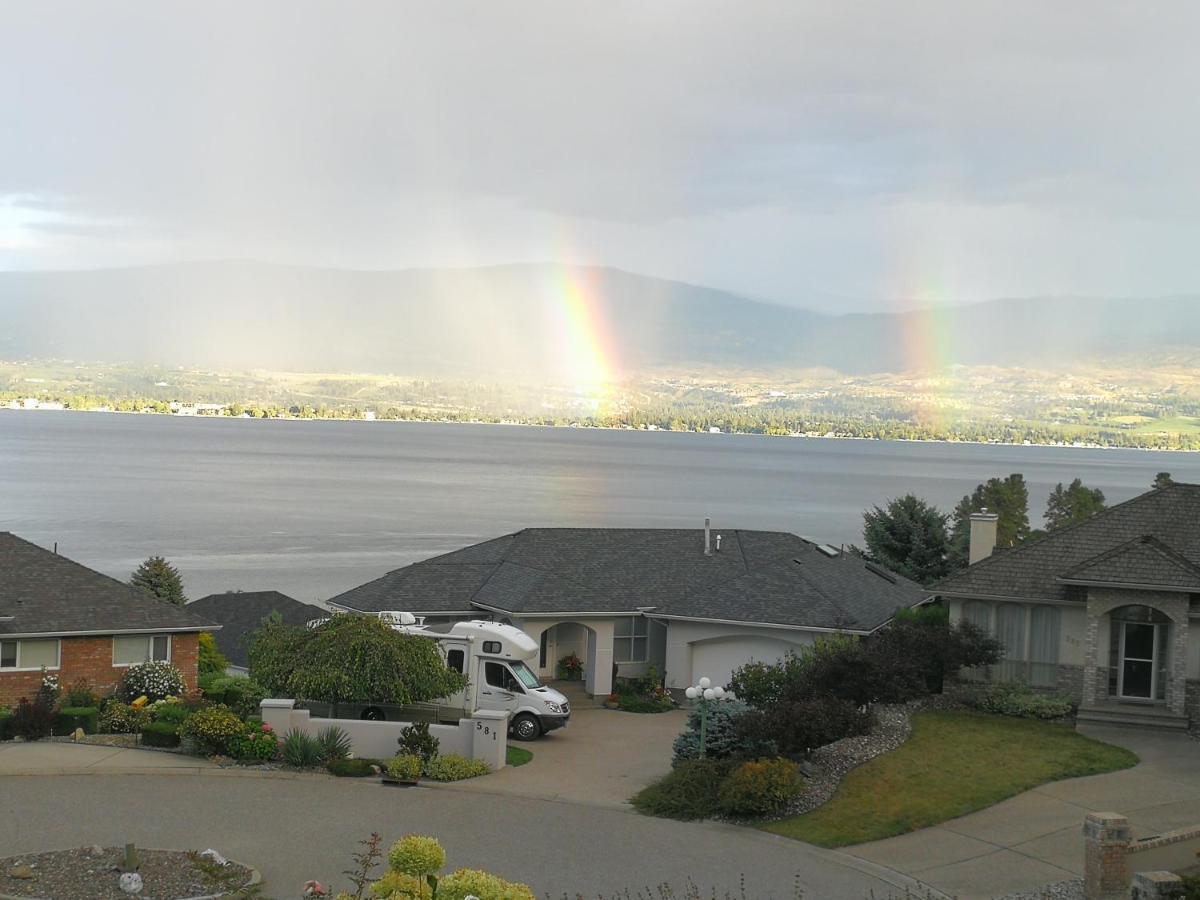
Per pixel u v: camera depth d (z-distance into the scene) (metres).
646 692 43.69
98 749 32.94
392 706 37.59
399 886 14.26
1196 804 28.52
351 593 47.81
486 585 46.69
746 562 48.28
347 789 30.58
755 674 36.53
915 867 25.06
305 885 22.48
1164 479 58.53
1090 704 36.84
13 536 42.34
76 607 39.03
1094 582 36.47
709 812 29.17
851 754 32.81
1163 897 19.88
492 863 24.98
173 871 22.72
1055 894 22.70
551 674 46.31
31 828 25.61
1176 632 35.91
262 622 55.41
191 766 31.69
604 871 24.72
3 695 37.06
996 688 38.38
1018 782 30.34
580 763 34.38
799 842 27.06
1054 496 94.06
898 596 48.75
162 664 39.25
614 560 48.47
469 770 32.22
